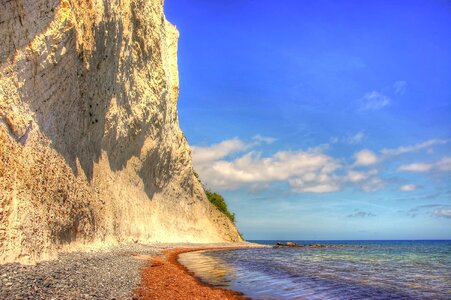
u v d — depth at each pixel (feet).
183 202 163.84
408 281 59.88
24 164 44.21
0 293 25.03
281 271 69.41
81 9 63.82
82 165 70.03
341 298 41.91
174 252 100.78
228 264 79.30
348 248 239.50
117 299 30.60
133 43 103.91
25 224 39.32
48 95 53.78
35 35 49.73
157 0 136.26
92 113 74.28
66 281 33.06
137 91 103.60
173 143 147.33
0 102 42.45
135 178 109.81
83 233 63.62
